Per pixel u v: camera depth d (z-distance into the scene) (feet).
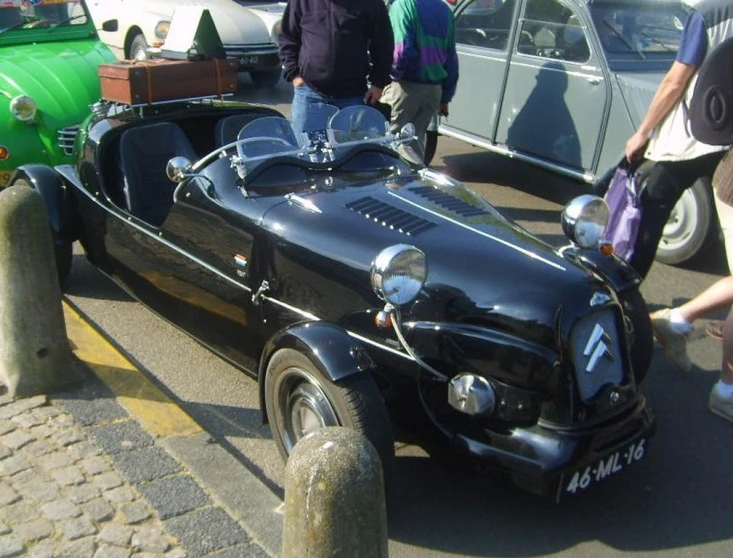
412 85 24.45
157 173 18.13
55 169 19.38
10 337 13.80
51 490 11.66
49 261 13.78
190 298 15.58
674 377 16.72
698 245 21.47
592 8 23.59
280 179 14.56
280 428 12.55
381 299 12.19
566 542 11.72
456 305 11.94
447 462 12.01
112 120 18.44
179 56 19.66
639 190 18.25
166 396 14.38
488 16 26.96
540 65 25.07
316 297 13.08
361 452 7.83
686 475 13.47
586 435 11.39
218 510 11.47
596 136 23.66
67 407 13.79
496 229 13.11
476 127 27.86
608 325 12.03
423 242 12.59
